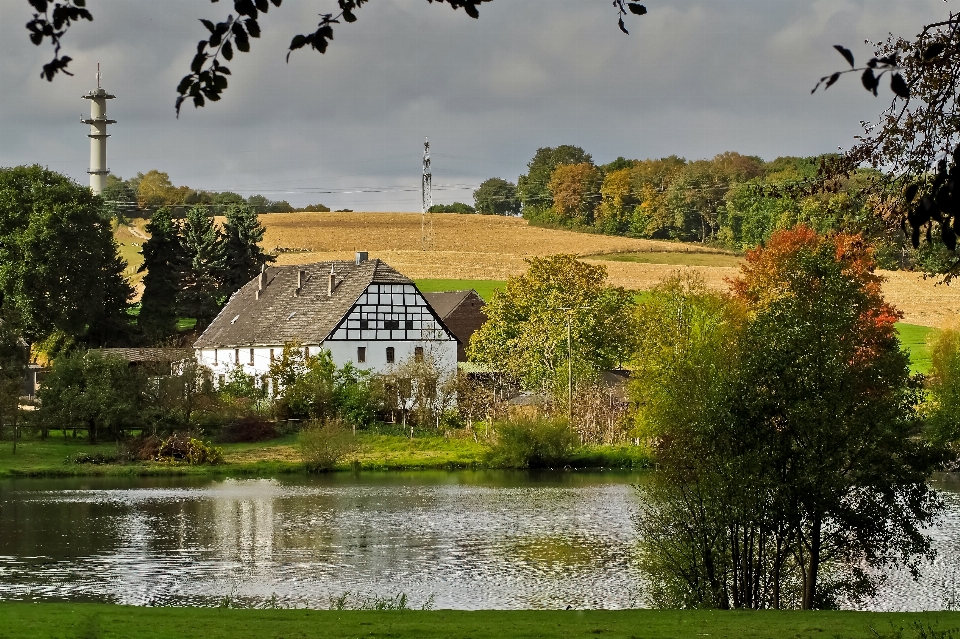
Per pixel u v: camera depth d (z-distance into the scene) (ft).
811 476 123.13
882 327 222.69
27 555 173.47
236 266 595.06
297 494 258.37
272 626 88.84
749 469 125.08
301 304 459.32
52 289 458.91
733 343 140.36
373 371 419.54
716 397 128.67
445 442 362.12
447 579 156.97
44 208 460.14
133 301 637.71
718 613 101.91
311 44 54.19
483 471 317.01
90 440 350.23
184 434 335.47
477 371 469.57
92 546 182.19
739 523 126.31
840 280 132.57
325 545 184.75
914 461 125.80
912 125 88.69
